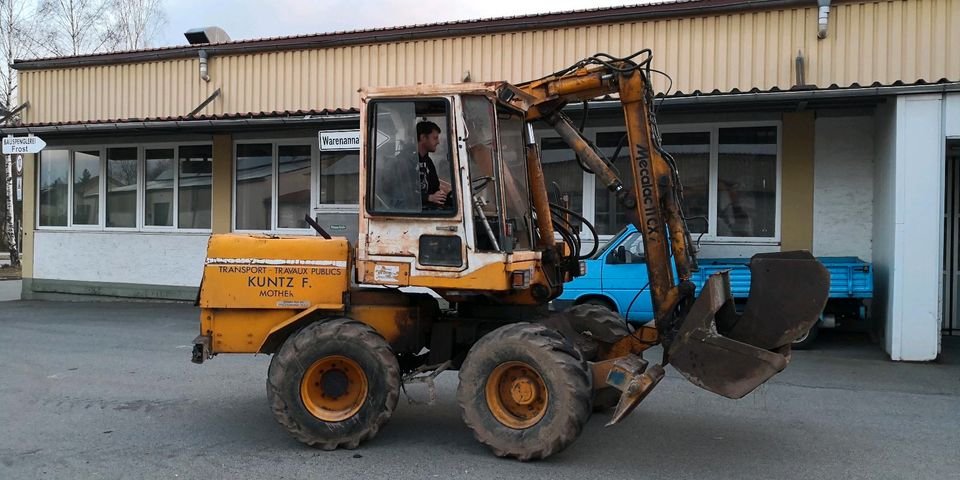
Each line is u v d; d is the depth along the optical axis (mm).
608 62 5812
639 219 5758
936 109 8703
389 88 5508
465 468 5117
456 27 12922
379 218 5535
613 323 6492
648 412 6652
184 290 14781
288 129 13344
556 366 5043
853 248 10898
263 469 5121
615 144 11875
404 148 5520
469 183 5375
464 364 5281
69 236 15609
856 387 7621
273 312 5883
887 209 9523
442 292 5703
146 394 7352
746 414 6590
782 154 11172
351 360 5480
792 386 7668
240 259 5871
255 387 7664
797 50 11055
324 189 13977
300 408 5473
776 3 11055
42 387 7660
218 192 14516
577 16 12164
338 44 13844
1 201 33250
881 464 5203
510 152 5781
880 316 9930
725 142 11469
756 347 4949
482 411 5234
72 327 11789
